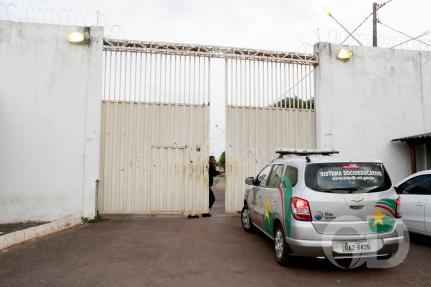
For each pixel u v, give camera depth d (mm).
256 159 10727
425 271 5586
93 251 6574
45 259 6047
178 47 10305
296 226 5297
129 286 4828
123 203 10031
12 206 9242
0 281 4969
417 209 7281
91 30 9867
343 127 11000
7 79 9438
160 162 10242
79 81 9727
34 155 9422
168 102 10336
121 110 10156
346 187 5367
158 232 8305
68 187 9508
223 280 5113
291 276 5324
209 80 10484
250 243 7309
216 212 11320
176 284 4926
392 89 11453
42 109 9531
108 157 10047
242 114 10734
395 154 11242
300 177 5574
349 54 11078
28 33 9625
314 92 11180
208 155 10406
